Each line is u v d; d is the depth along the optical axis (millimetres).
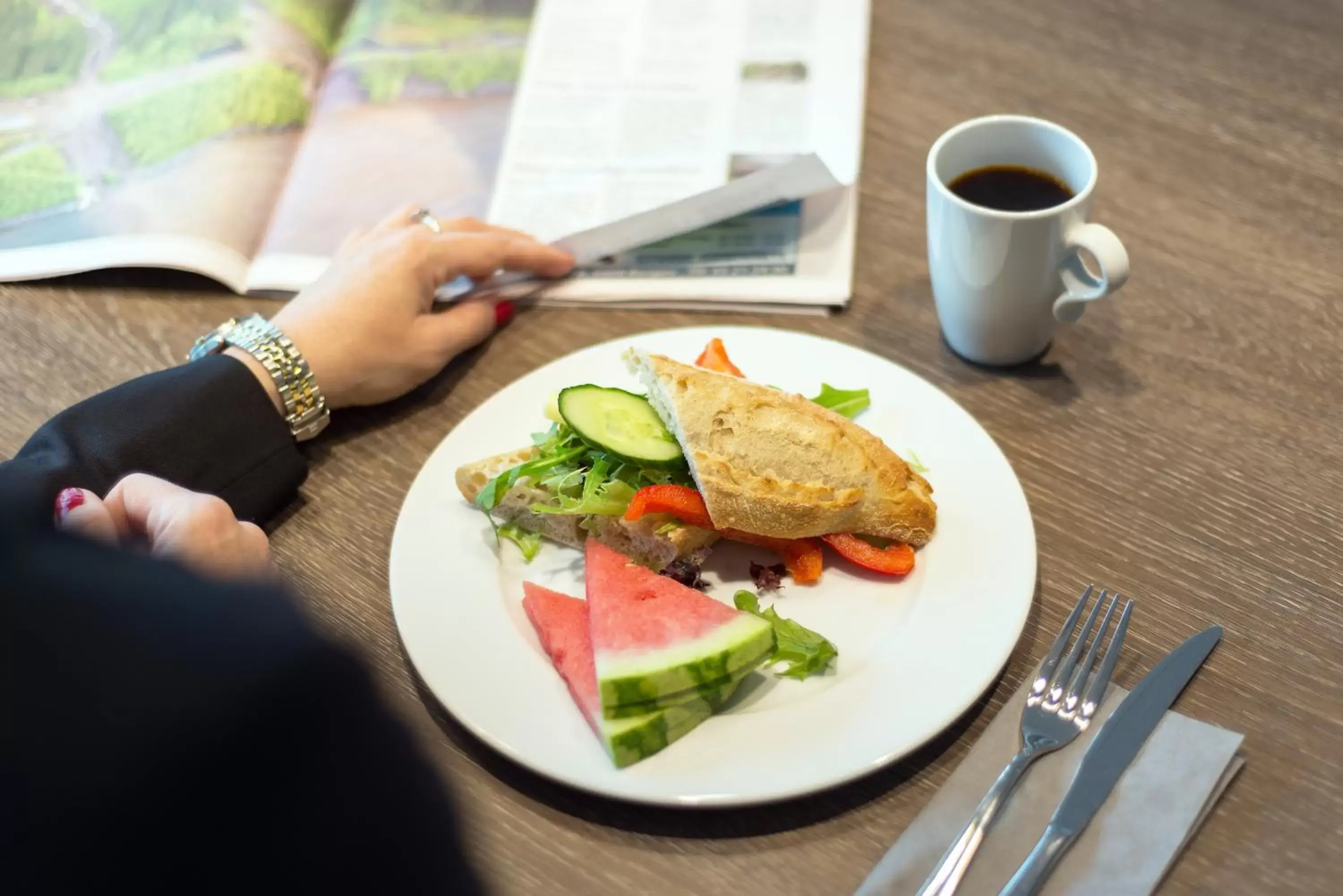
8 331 816
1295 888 554
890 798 588
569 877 575
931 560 646
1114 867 547
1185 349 750
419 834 353
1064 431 720
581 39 956
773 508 638
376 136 903
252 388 708
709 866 575
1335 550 659
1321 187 820
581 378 736
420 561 662
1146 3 957
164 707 317
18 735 312
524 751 585
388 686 642
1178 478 694
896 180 860
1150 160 846
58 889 317
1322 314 757
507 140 887
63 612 319
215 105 933
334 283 763
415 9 1000
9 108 960
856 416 710
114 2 1039
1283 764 586
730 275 810
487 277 801
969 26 955
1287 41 917
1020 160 740
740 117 882
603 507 657
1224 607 640
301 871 335
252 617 333
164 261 822
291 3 1017
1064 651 620
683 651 587
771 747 583
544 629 622
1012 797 570
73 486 654
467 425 717
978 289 716
